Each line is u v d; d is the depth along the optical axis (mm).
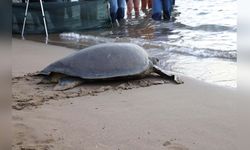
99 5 13789
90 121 4117
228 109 4402
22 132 3668
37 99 5078
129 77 5984
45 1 14039
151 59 6746
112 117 4258
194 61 7848
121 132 3721
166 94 5270
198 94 5203
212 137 3496
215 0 19406
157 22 14680
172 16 15766
